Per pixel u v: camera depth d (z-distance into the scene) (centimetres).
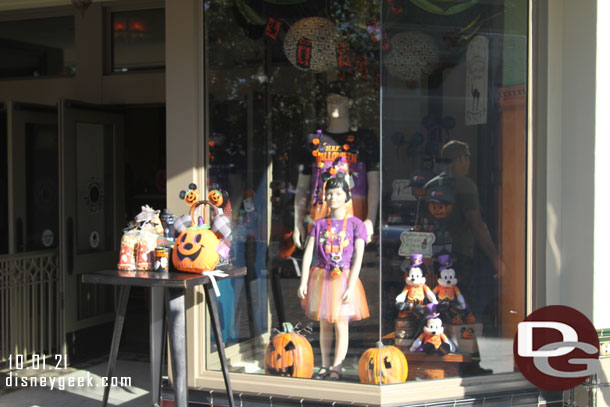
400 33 383
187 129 379
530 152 380
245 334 388
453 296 382
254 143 402
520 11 379
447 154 386
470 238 386
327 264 386
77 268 527
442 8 381
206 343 385
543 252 381
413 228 382
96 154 554
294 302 390
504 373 379
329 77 403
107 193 567
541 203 380
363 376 366
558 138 383
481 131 387
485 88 386
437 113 385
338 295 381
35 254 523
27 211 552
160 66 563
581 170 367
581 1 364
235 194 396
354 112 396
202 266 328
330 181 387
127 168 801
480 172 387
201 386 382
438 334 376
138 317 684
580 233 369
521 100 382
